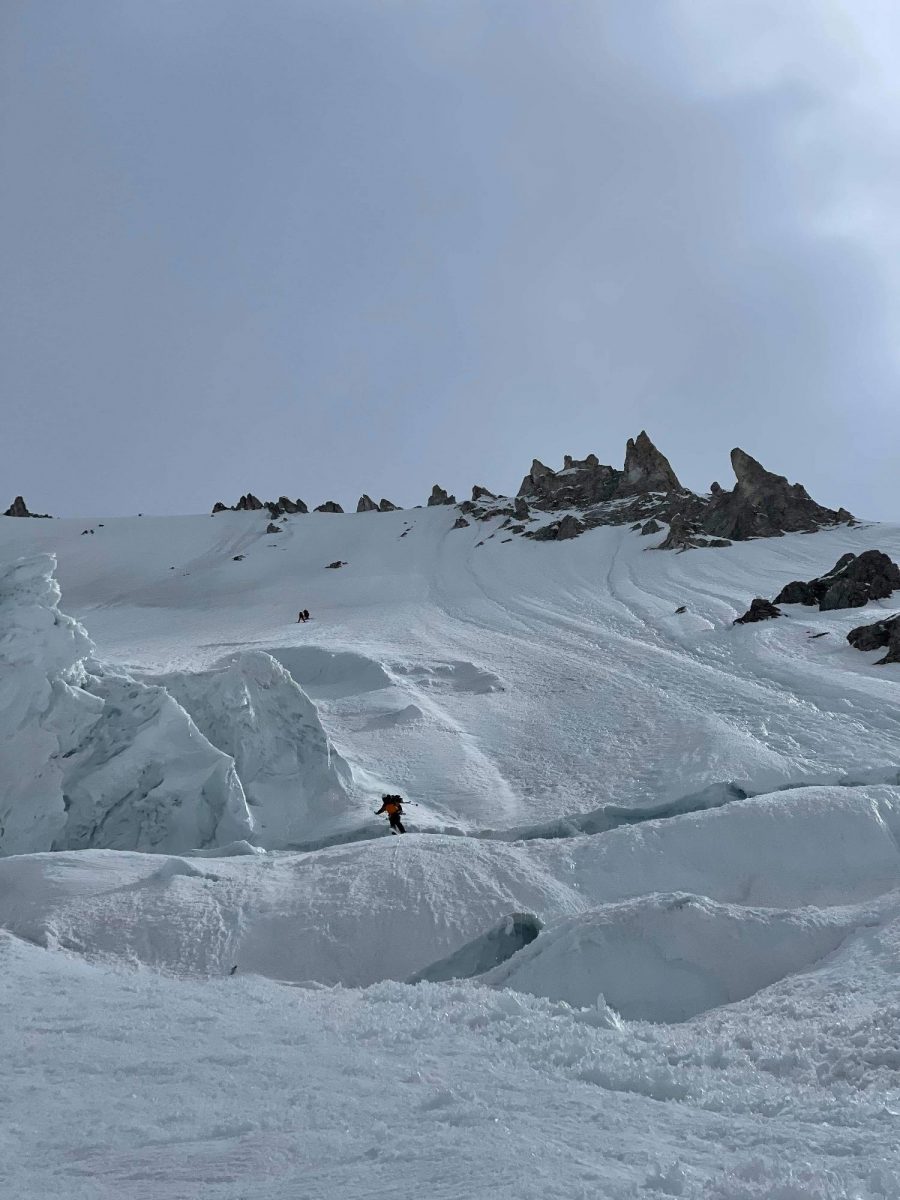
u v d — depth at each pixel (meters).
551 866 17.19
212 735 25.78
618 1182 3.75
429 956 14.42
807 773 24.67
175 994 9.35
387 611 62.59
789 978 11.17
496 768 28.70
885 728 29.20
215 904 15.22
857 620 44.03
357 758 29.34
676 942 12.34
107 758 23.11
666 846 17.77
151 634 60.28
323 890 15.84
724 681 36.81
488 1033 7.58
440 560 83.31
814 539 70.88
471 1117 4.78
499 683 38.94
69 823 22.48
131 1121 4.70
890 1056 6.70
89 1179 3.88
